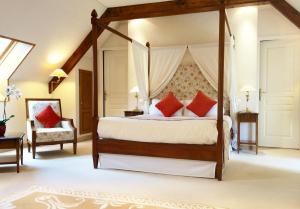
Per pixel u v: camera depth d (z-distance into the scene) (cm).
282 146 547
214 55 552
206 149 332
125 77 662
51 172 362
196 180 329
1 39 479
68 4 475
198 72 573
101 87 675
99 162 388
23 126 550
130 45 626
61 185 309
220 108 327
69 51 591
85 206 249
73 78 613
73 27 536
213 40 565
